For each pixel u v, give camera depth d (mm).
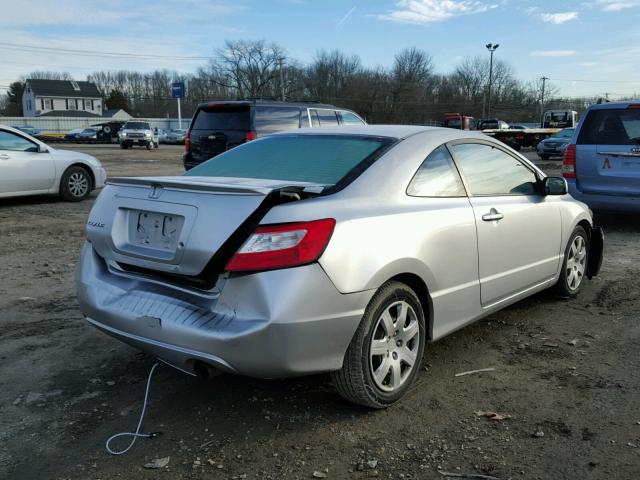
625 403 3334
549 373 3752
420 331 3404
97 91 105562
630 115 7836
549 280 4805
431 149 3721
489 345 4230
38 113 98312
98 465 2801
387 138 3691
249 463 2803
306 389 3537
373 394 3152
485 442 2955
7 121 62844
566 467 2734
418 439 2990
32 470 2764
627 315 4848
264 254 2768
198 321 2852
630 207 7934
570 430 3053
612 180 7926
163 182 3117
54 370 3809
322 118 12008
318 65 84062
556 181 4641
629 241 7738
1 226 8836
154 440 3012
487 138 4289
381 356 3197
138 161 25547
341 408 3303
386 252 3092
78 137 51219
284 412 3268
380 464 2781
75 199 11453
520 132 32812
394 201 3324
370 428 3094
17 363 3904
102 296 3275
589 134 8148
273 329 2727
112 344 4230
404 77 84812
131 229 3268
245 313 2785
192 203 2986
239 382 3643
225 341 2754
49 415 3256
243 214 2830
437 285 3477
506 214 4074
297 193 2994
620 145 7840
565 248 4973
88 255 3527
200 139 11219
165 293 3070
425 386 3574
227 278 2838
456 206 3684
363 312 2998
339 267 2887
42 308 5008
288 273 2766
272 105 11078
